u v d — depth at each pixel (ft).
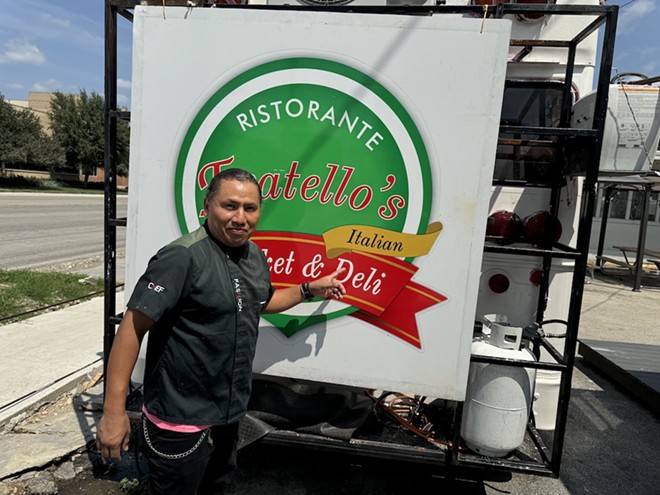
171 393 5.84
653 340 20.30
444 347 7.34
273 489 8.70
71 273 25.58
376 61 7.01
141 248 7.73
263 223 7.47
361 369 7.52
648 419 12.09
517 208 9.92
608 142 8.39
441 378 7.40
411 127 7.05
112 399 5.49
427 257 7.23
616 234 45.01
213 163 7.46
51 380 12.09
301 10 7.63
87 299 20.42
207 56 7.29
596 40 9.71
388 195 7.22
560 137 9.52
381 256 7.31
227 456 6.83
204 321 5.76
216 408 5.95
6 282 21.93
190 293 5.65
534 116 10.03
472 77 6.89
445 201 7.12
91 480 8.73
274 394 8.15
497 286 9.93
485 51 6.83
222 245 6.01
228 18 7.20
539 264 9.82
